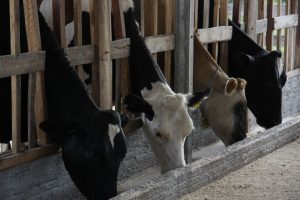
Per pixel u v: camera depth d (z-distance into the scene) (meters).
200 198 4.07
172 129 4.58
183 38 5.82
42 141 4.64
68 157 4.18
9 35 4.84
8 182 4.48
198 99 4.84
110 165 4.00
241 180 4.43
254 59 6.20
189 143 6.02
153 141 4.77
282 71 6.25
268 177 4.50
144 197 3.73
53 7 4.86
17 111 4.43
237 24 7.10
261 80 6.12
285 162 4.88
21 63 4.36
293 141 5.57
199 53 5.88
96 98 5.14
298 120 5.73
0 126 5.02
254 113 6.31
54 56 4.55
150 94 4.94
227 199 4.04
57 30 4.88
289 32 8.49
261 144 5.00
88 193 4.15
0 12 4.83
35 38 4.48
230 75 6.69
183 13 5.79
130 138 5.77
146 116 4.74
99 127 4.05
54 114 4.56
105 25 4.99
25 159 4.47
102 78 5.07
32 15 4.45
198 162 4.32
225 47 6.60
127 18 5.37
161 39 5.73
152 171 6.10
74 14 4.92
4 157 4.32
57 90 4.50
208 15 6.34
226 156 4.53
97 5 4.95
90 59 5.04
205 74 5.84
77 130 4.13
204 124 5.86
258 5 7.62
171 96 4.68
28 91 4.59
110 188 4.02
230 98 5.62
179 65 5.89
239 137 5.65
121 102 5.51
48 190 4.88
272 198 4.06
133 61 5.24
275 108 6.14
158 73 5.07
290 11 8.54
